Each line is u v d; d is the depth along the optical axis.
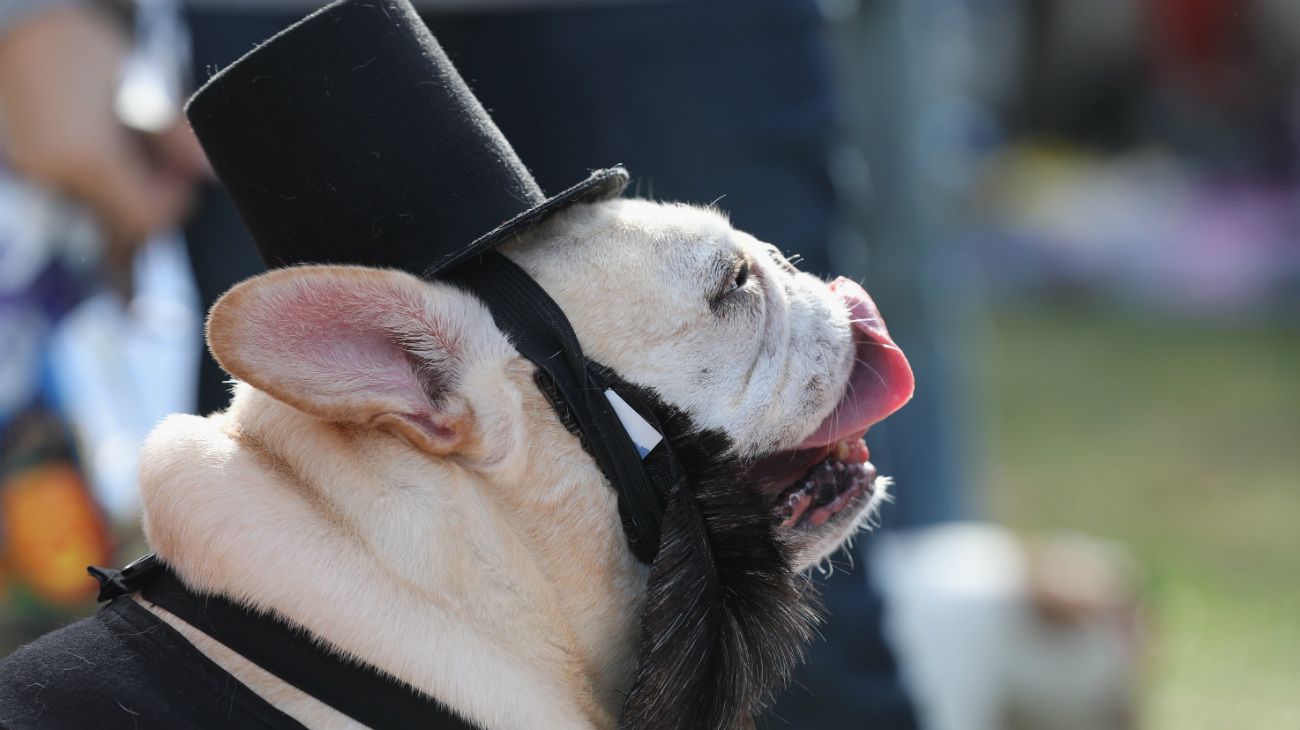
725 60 6.04
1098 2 28.56
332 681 3.75
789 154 6.18
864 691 6.14
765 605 4.14
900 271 9.71
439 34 6.04
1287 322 21.27
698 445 4.21
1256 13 25.64
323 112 4.08
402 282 3.89
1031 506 13.39
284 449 4.06
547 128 6.13
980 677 7.64
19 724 3.54
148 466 4.04
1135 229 23.28
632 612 4.23
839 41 8.39
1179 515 13.05
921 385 9.60
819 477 4.64
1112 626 7.82
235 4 6.09
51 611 6.62
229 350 3.60
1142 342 20.56
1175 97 26.44
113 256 6.73
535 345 4.11
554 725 3.99
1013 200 25.03
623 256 4.31
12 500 6.55
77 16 6.46
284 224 4.21
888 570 7.80
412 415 3.96
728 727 4.01
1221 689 9.34
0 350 6.58
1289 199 23.00
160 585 3.95
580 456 4.13
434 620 3.89
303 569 3.82
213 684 3.67
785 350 4.46
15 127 6.52
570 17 5.97
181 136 6.53
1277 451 15.06
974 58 27.98
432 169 4.10
